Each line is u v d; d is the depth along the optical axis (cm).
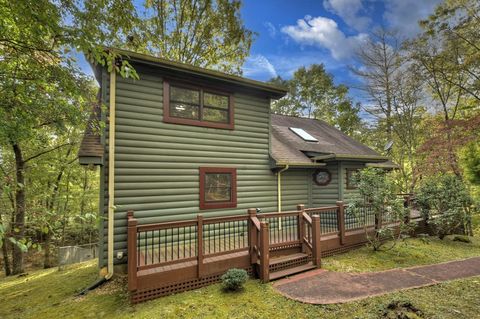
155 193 555
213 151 646
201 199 618
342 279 468
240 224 676
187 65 576
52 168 934
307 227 583
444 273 494
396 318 321
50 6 244
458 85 1017
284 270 500
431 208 798
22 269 924
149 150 553
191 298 397
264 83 695
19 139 484
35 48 281
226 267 461
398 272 502
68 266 836
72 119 427
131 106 537
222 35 1127
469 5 927
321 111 2069
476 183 971
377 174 677
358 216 680
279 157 763
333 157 805
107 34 305
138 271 401
